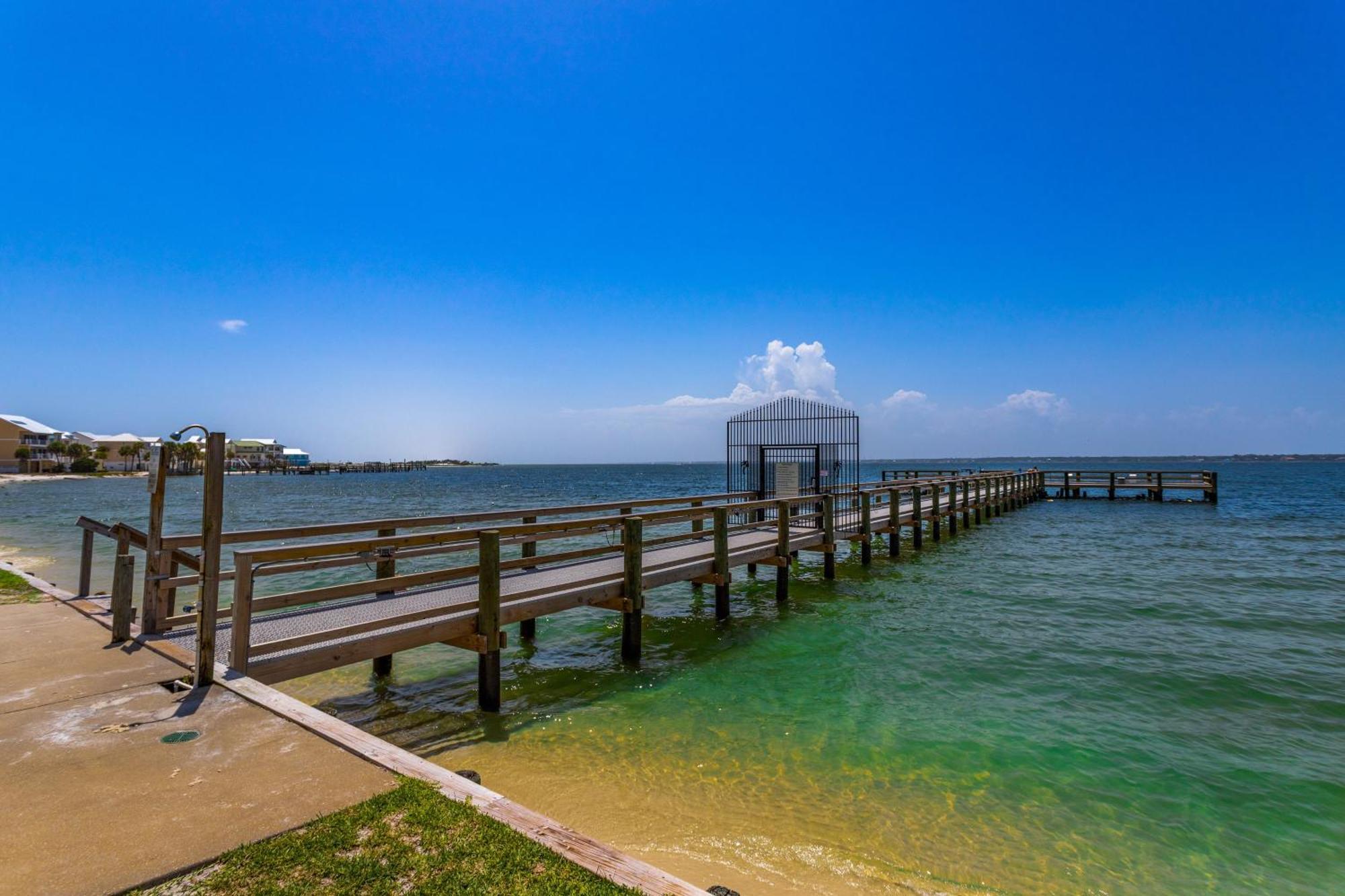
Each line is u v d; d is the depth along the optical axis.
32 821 3.25
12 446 101.81
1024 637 10.72
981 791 5.79
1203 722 7.31
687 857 4.77
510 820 3.32
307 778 3.74
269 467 150.38
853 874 4.61
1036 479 42.91
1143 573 16.61
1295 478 80.44
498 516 10.33
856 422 17.77
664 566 10.69
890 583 15.46
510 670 9.17
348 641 6.45
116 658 6.05
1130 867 4.77
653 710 7.64
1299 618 11.97
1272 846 5.03
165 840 3.10
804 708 7.69
